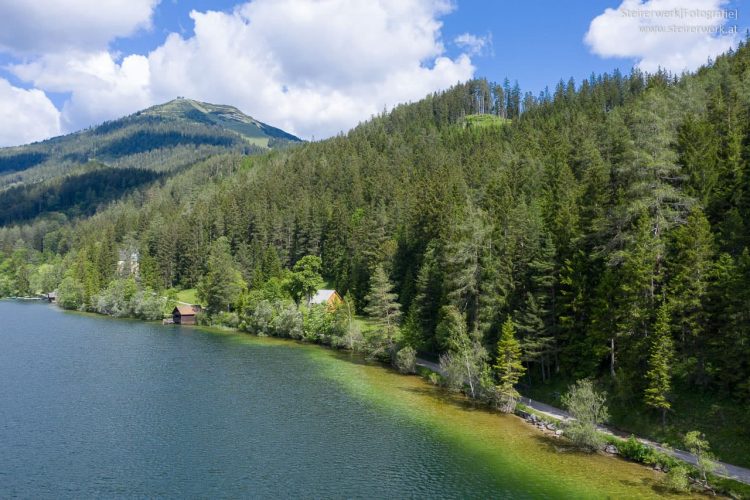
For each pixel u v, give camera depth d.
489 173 134.00
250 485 40.12
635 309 50.06
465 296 69.69
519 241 67.81
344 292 124.00
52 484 40.06
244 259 153.50
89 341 102.38
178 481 40.72
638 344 49.38
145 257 163.25
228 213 181.75
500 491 38.91
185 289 166.75
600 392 53.16
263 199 192.12
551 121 170.75
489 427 53.25
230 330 119.75
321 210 158.25
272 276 136.50
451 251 73.81
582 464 43.72
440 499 37.91
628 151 57.72
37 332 112.50
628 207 52.97
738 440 41.62
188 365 81.44
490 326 64.81
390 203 147.75
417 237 101.75
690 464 40.50
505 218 73.06
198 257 167.62
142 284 157.12
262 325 112.56
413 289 92.81
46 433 50.88
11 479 40.81
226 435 50.75
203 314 130.00
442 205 97.38
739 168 58.94
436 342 79.38
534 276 62.69
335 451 46.81
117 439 49.50
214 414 57.09
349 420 55.25
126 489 39.34
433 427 53.16
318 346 99.62
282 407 59.72
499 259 67.00
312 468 43.22
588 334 56.28
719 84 98.81
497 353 63.62
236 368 79.56
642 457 43.56
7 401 61.03
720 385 45.53
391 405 60.72
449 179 130.62
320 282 128.25
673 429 45.53
